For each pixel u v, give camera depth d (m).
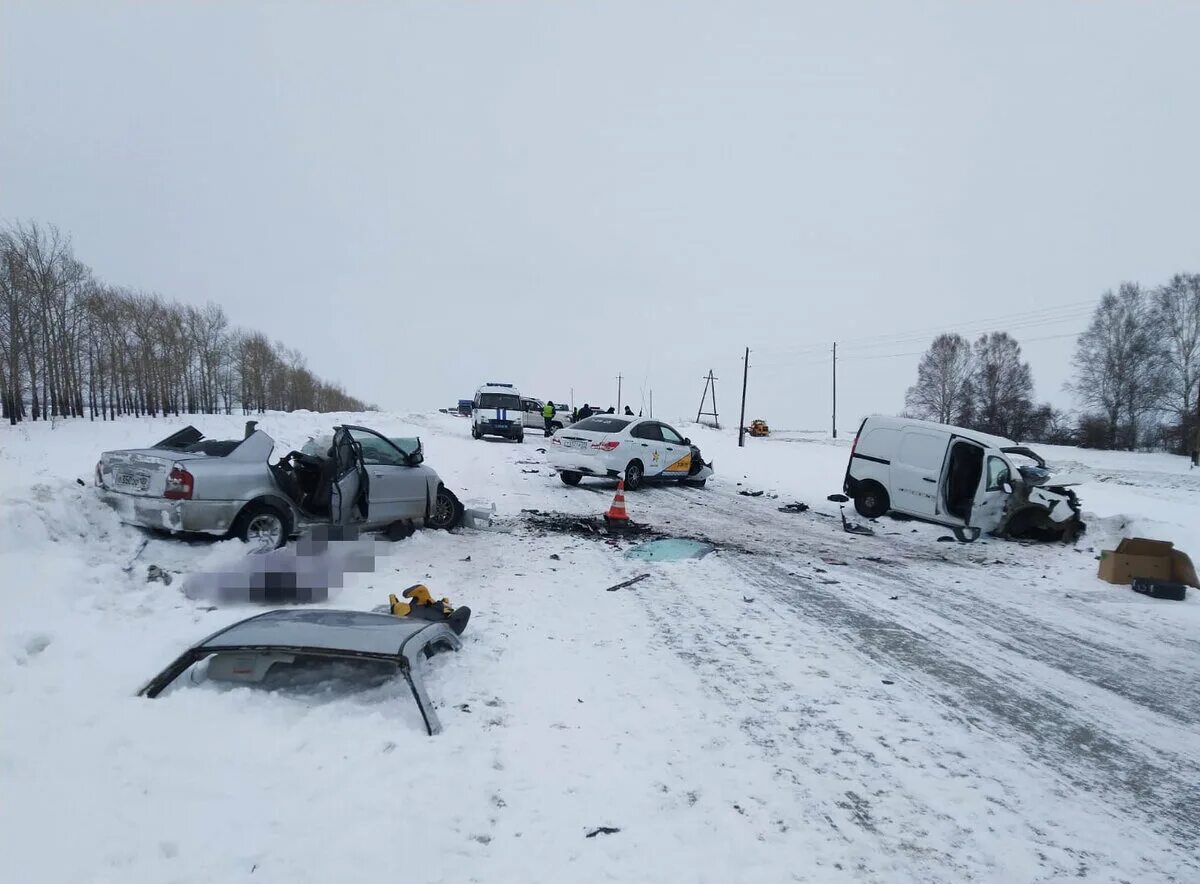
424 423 43.75
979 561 10.66
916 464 13.31
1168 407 62.59
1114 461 48.47
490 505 12.66
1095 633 7.26
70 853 2.80
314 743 3.88
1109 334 66.31
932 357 83.12
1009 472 12.64
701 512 13.86
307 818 3.22
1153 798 4.09
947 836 3.58
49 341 35.19
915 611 7.64
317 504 8.13
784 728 4.65
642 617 6.81
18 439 20.66
